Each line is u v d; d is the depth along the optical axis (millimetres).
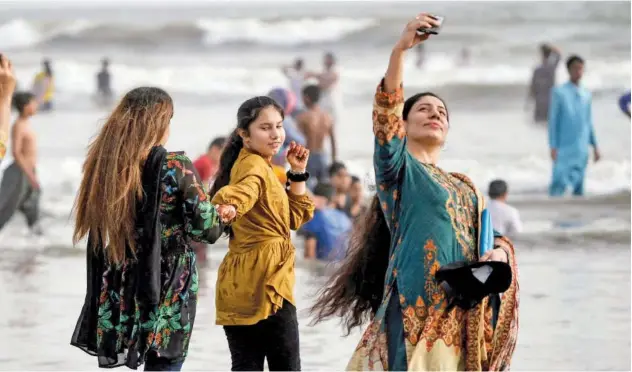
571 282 16547
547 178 31031
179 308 8453
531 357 12070
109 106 46281
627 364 11734
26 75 51312
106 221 8352
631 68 49000
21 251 20406
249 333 8992
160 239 8398
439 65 51688
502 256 8555
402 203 8609
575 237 20953
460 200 8625
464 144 36344
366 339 8562
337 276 9211
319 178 25375
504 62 51688
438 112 8898
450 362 8336
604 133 37250
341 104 41000
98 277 8539
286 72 37375
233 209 8656
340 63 52906
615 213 24172
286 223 9078
